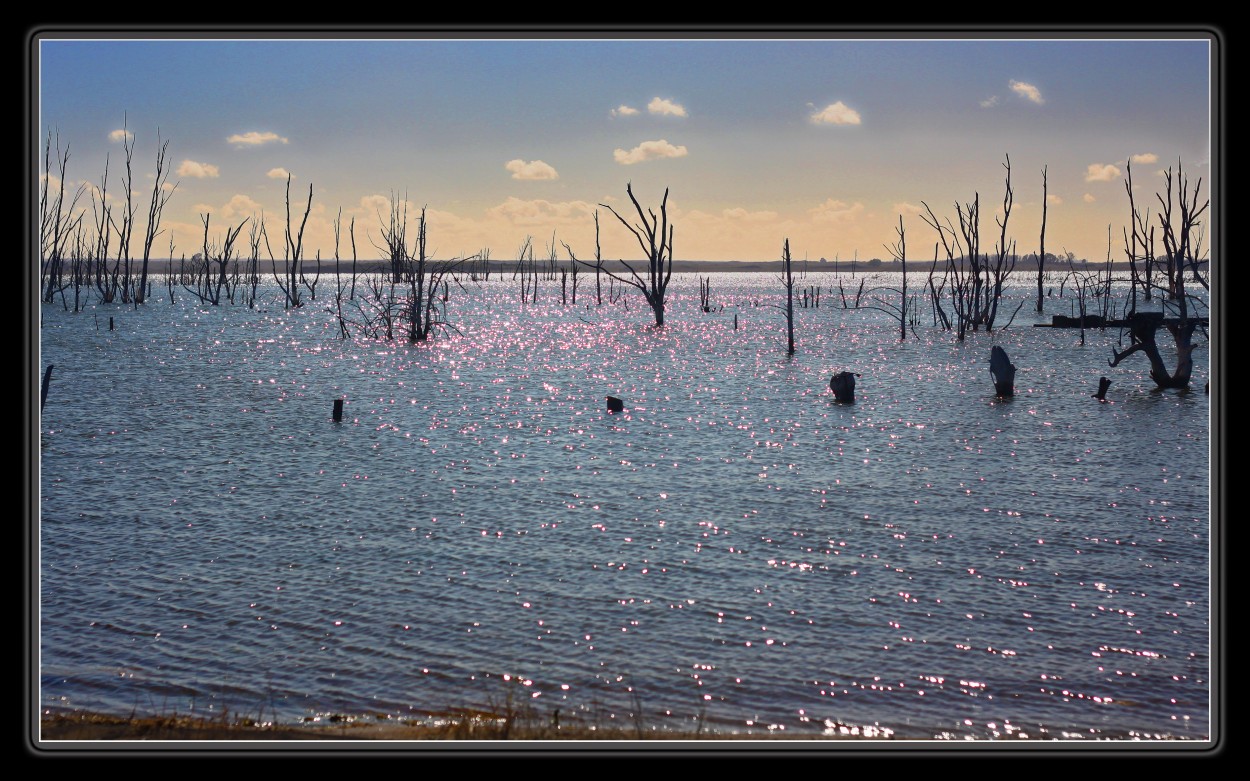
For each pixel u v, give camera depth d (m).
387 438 29.05
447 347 61.69
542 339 68.38
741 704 10.74
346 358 54.00
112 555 16.33
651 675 11.50
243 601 14.03
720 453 26.38
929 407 34.88
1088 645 12.41
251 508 19.94
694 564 15.95
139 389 39.50
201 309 95.56
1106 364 47.41
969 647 12.36
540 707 10.62
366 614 13.53
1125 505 19.92
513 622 13.25
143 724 9.64
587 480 22.86
